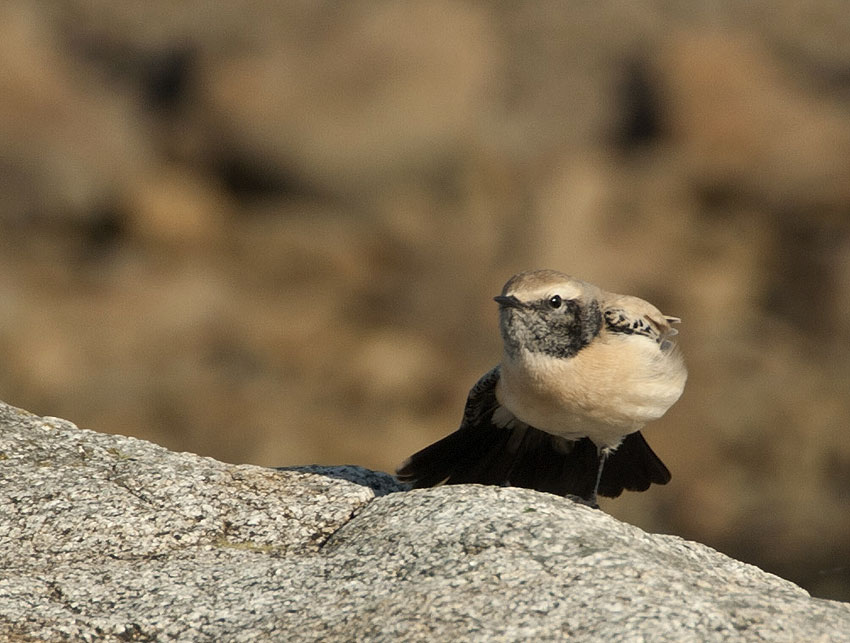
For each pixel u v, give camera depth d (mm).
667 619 10141
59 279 50812
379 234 54875
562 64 66062
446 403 43188
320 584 11391
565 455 16703
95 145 57281
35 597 11352
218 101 58594
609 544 11523
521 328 14953
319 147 57188
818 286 49938
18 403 41562
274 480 13867
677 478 36938
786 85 60312
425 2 62812
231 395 42094
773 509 35281
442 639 10094
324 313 49219
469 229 53156
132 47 65688
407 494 12883
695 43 62062
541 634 10031
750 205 56469
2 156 55719
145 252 54062
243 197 58219
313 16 63406
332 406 42500
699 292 49750
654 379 14914
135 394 41906
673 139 59406
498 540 11438
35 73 59062
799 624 10289
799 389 42281
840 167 56125
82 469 13758
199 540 12719
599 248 51375
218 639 10789
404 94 58312
